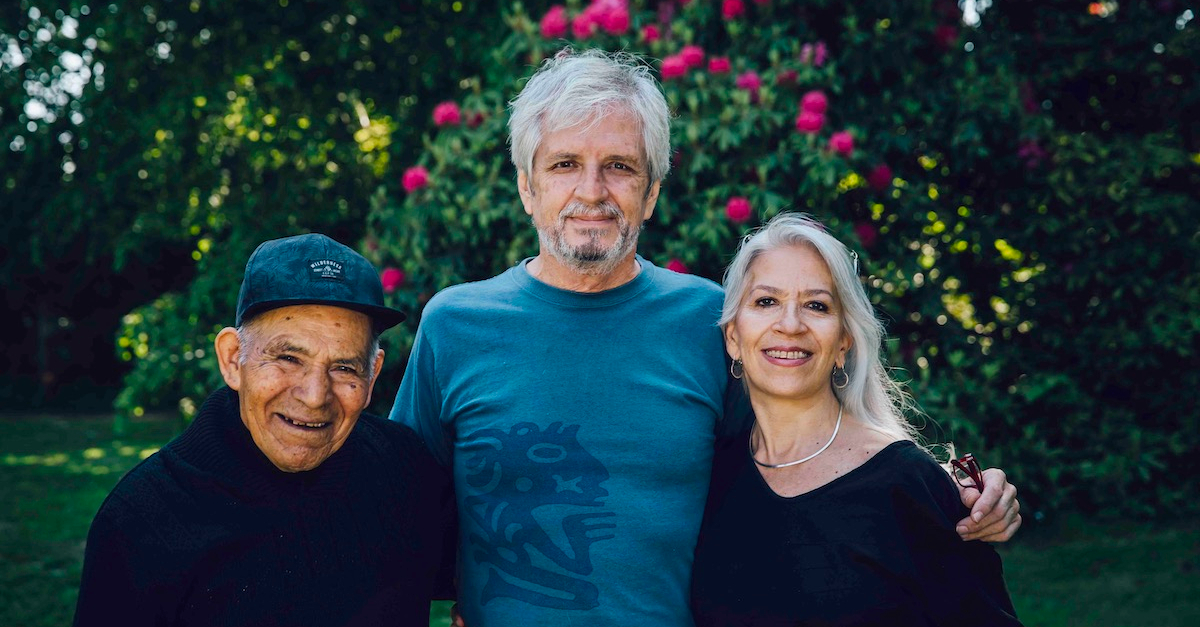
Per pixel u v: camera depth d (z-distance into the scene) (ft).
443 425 6.89
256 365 5.34
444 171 14.74
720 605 6.32
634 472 6.43
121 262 22.79
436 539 6.17
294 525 5.39
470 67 20.04
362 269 5.52
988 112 16.63
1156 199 18.71
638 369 6.65
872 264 16.02
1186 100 20.29
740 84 14.11
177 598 5.19
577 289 6.82
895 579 5.96
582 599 6.22
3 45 21.99
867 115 16.48
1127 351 19.06
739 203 13.30
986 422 17.39
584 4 16.30
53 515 22.85
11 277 42.47
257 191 21.17
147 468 5.38
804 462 6.54
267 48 20.01
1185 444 19.33
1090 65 20.03
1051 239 18.92
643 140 6.63
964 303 19.83
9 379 52.11
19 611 15.88
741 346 6.72
